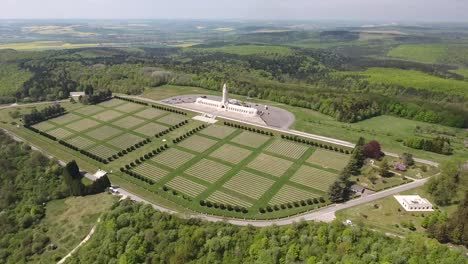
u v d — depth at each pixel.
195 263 91.25
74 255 100.56
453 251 81.44
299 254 88.50
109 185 136.12
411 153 159.12
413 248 84.06
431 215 100.00
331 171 145.00
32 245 108.62
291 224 104.25
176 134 187.00
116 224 105.06
